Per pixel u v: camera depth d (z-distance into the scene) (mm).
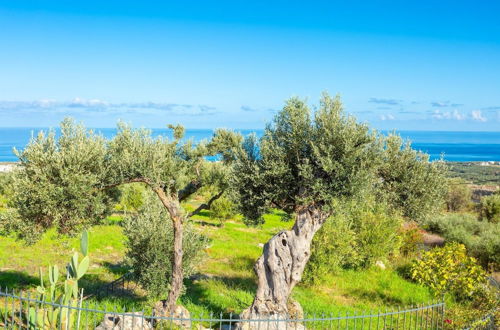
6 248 21641
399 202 14539
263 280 12383
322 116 11844
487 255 23219
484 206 40719
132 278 16078
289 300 13156
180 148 15148
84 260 9758
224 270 20953
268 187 12336
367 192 11875
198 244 16125
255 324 11789
